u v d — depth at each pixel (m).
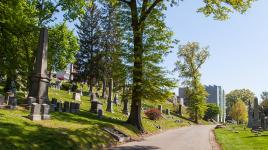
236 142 26.67
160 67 30.42
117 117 37.00
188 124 66.62
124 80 30.94
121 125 28.28
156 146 21.02
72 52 42.66
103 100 55.88
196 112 80.38
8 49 29.84
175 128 47.84
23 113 21.62
